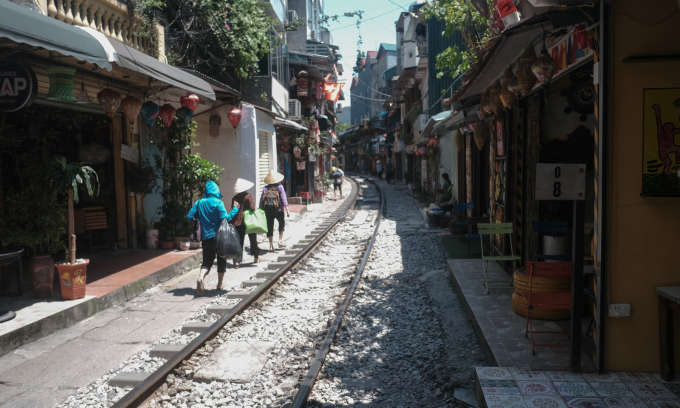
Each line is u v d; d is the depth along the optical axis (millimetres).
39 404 4699
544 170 4738
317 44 35344
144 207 12203
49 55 7738
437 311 7758
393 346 6324
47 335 6516
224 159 16188
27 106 5984
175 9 14617
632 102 4590
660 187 4590
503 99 6789
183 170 12039
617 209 4668
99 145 10555
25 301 7273
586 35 5195
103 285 8312
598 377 4672
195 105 11000
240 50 15984
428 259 11891
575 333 4812
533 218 7777
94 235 11375
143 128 12000
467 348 6125
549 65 5449
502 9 6473
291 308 8016
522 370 4891
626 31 4555
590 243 7480
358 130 75062
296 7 32312
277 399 4836
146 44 12062
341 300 8289
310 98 29875
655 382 4535
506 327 6309
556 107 7562
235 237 8625
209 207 8625
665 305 4523
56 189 7277
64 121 10406
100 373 5395
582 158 7570
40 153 10633
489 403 4230
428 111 27406
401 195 33125
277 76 22953
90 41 6621
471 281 8734
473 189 15102
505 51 6707
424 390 5102
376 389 5074
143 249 11570
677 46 4523
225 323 6934
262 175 17766
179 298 8430
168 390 5004
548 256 7176
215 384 5188
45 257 7449
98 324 7039
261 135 17828
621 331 4750
